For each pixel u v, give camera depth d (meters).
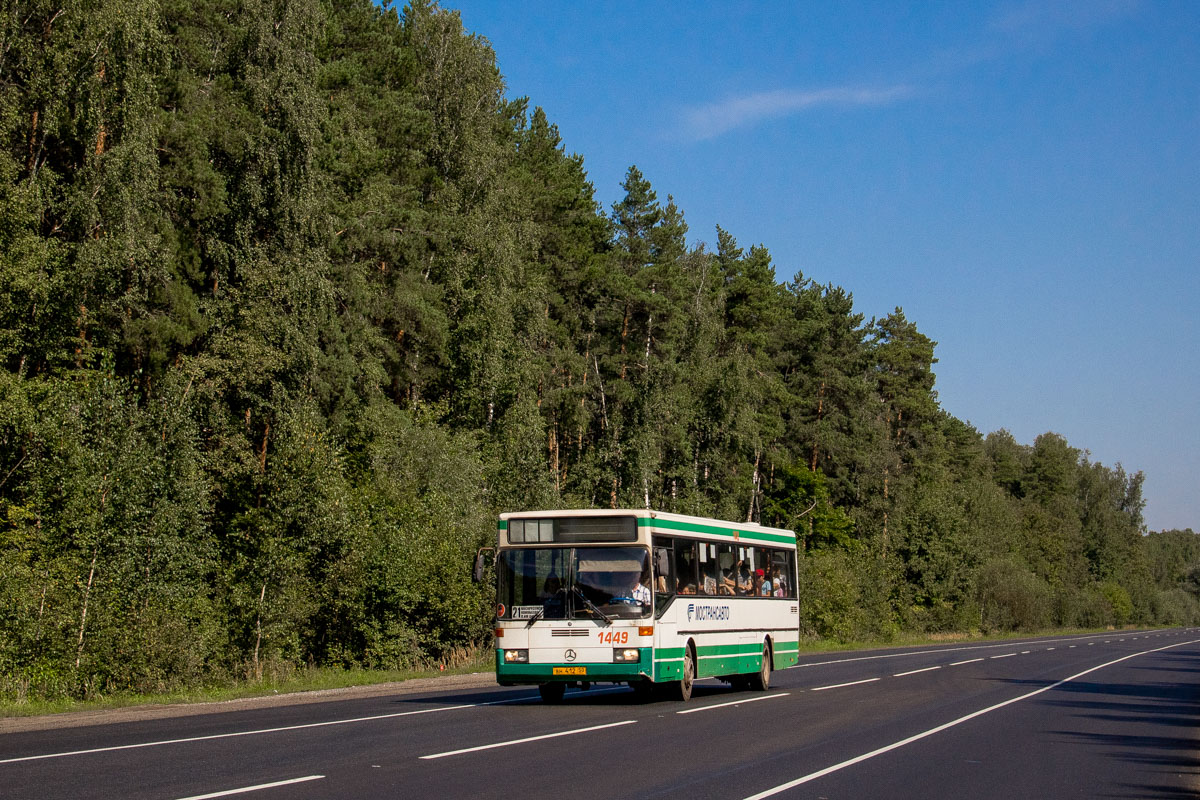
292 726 15.70
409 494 32.66
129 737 14.23
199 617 26.45
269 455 30.23
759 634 23.72
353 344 39.12
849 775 11.62
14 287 26.28
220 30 37.84
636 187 64.12
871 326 94.25
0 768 11.19
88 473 24.61
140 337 31.33
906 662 38.44
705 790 10.36
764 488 74.88
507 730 15.18
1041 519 130.38
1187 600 181.38
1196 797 10.91
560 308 57.47
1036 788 11.20
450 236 46.03
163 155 34.50
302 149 35.97
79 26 29.69
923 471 91.06
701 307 60.66
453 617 31.42
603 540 19.03
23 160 30.41
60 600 22.70
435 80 51.09
